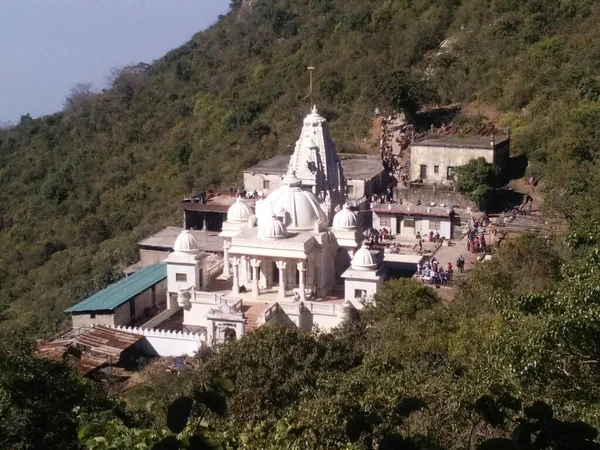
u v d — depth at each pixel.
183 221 80.44
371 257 53.78
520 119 84.62
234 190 82.88
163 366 49.28
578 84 83.69
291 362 35.53
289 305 52.81
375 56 106.88
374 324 44.56
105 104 137.62
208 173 98.44
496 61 95.31
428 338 35.38
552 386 24.83
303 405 29.44
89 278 73.62
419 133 87.88
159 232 74.50
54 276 82.00
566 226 57.75
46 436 22.41
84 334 51.72
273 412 32.81
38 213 108.50
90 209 103.56
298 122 101.69
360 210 71.75
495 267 44.19
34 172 122.06
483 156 74.75
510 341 25.38
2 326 70.00
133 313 56.91
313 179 61.75
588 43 90.12
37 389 24.16
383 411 24.69
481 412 12.12
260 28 137.88
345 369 36.72
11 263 95.19
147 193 101.69
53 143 131.38
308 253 54.56
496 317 33.59
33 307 73.81
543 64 90.00
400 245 67.81
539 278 42.91
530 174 75.62
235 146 103.12
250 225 59.00
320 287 56.12
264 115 107.62
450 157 76.38
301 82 109.88
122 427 17.47
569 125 75.75
